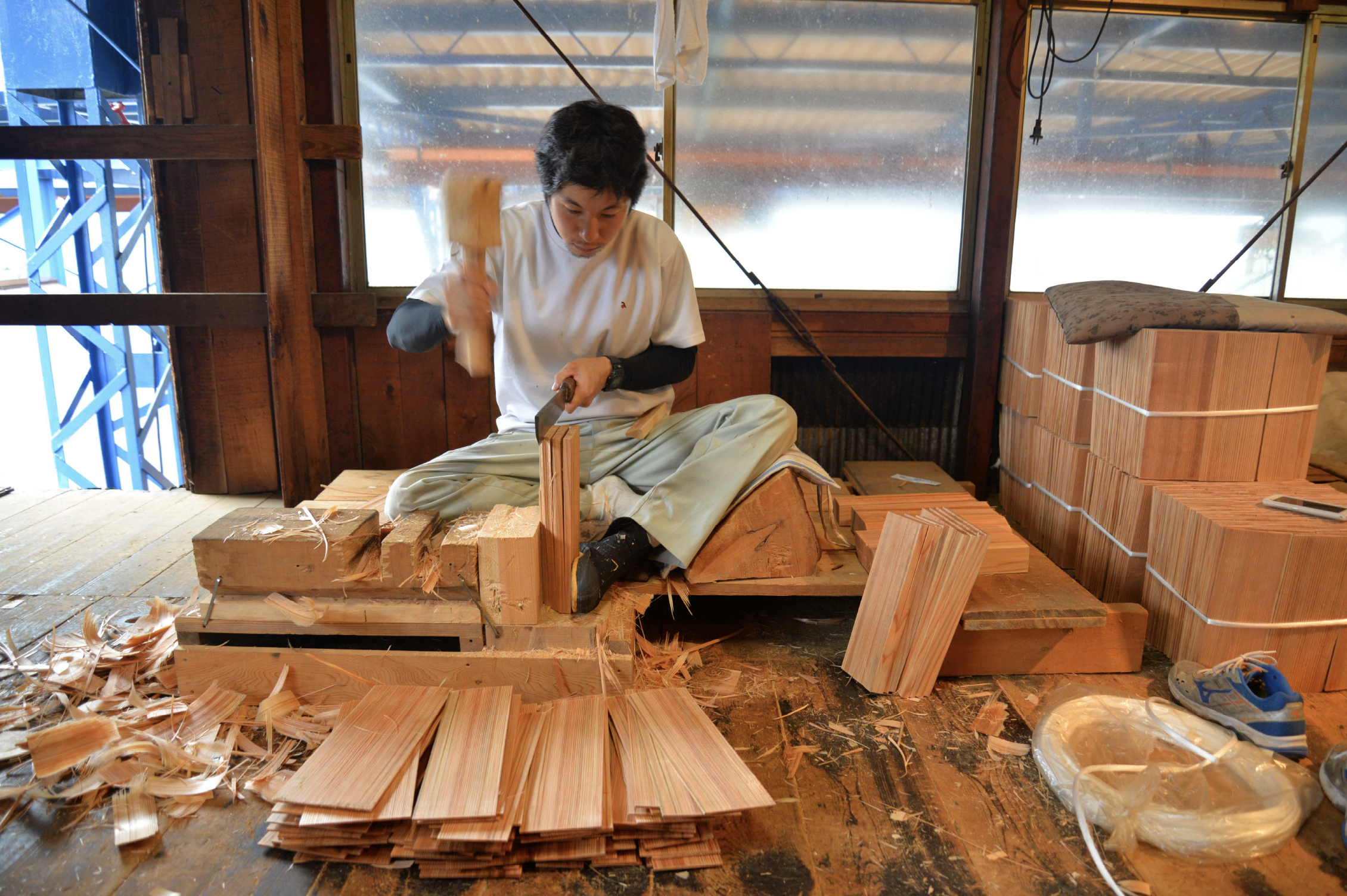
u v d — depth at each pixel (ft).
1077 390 8.26
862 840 4.63
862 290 10.53
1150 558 7.07
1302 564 5.95
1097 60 10.05
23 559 8.29
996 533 7.13
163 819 4.71
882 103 10.06
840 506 7.98
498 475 6.92
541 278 6.79
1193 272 10.80
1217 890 4.30
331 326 9.88
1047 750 5.22
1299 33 10.13
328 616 5.66
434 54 9.62
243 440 10.34
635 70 9.80
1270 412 7.09
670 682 6.23
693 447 6.93
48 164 15.38
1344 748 5.24
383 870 4.37
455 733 4.91
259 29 8.54
